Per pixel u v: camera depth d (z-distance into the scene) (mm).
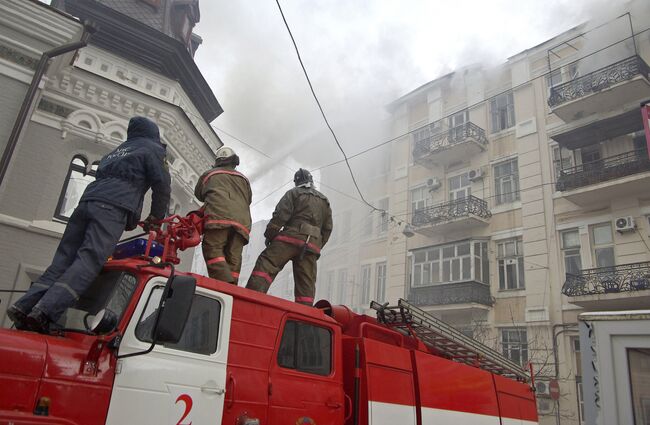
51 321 3311
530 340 17484
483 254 20047
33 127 9578
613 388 4816
